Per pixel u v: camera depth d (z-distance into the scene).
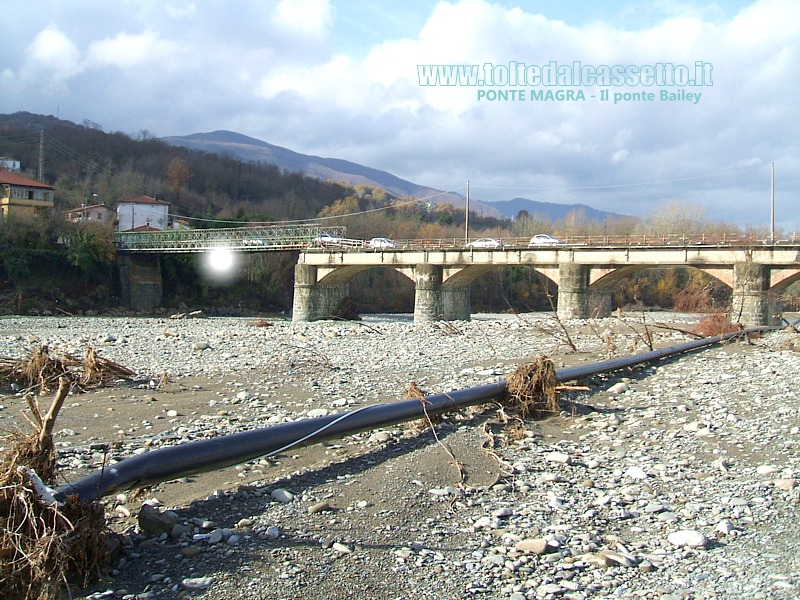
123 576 7.55
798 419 16.39
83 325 59.50
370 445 13.61
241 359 28.50
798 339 34.44
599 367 22.39
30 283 95.06
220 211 164.88
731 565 8.41
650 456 13.45
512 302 125.75
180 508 9.62
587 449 14.02
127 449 13.43
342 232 103.56
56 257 98.81
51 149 178.50
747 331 38.38
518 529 9.41
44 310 91.88
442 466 12.12
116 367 22.59
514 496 10.84
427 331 46.44
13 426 15.55
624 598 7.48
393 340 39.09
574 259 70.38
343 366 26.53
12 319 68.56
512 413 16.83
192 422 16.14
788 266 58.16
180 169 180.88
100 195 141.25
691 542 9.01
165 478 9.77
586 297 71.12
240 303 115.38
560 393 18.80
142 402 18.72
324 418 12.86
